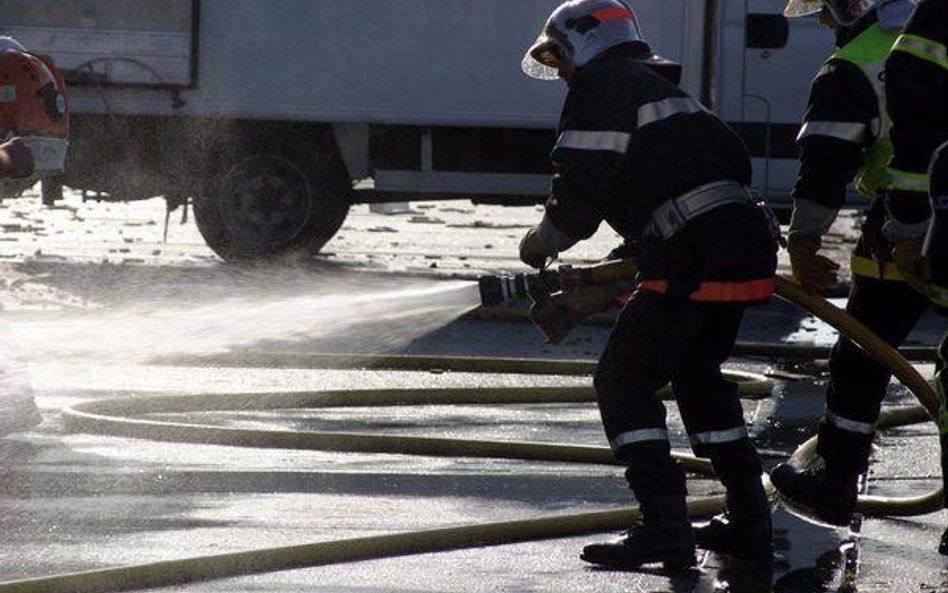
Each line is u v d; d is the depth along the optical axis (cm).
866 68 1689
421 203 6781
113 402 2375
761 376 2848
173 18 4150
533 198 4306
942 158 1598
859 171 1762
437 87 4191
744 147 1669
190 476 2027
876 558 1717
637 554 1656
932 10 1608
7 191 2059
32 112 1989
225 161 4203
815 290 1722
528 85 4191
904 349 3053
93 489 1950
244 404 2466
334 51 4175
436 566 1666
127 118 4184
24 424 2081
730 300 1625
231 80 4166
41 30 4144
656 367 1650
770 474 1891
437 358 2852
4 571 1625
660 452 1658
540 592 1577
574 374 2823
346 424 2377
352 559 1688
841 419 1806
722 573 1655
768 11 4156
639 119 1623
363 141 4219
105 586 1564
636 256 1669
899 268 1680
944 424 1680
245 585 1591
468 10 4178
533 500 1958
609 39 1667
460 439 2175
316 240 4234
